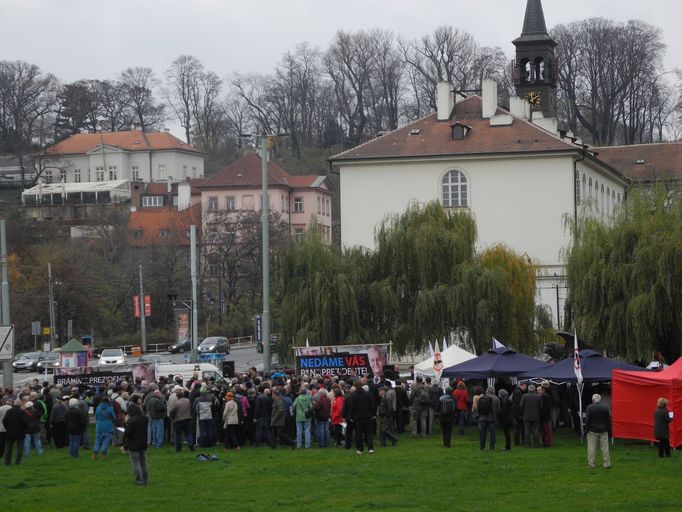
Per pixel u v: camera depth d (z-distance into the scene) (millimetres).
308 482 29672
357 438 35219
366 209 84688
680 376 35656
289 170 181875
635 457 33594
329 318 56656
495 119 85188
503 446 37250
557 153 81875
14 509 26234
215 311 118062
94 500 27406
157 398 38344
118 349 93125
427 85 169875
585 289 50656
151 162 197375
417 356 60094
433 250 56656
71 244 120938
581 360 38844
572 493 27000
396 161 84125
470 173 83250
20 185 189125
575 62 155250
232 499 27172
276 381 40500
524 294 56312
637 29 156000
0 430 35938
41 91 195500
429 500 26344
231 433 37438
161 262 118938
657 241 49406
